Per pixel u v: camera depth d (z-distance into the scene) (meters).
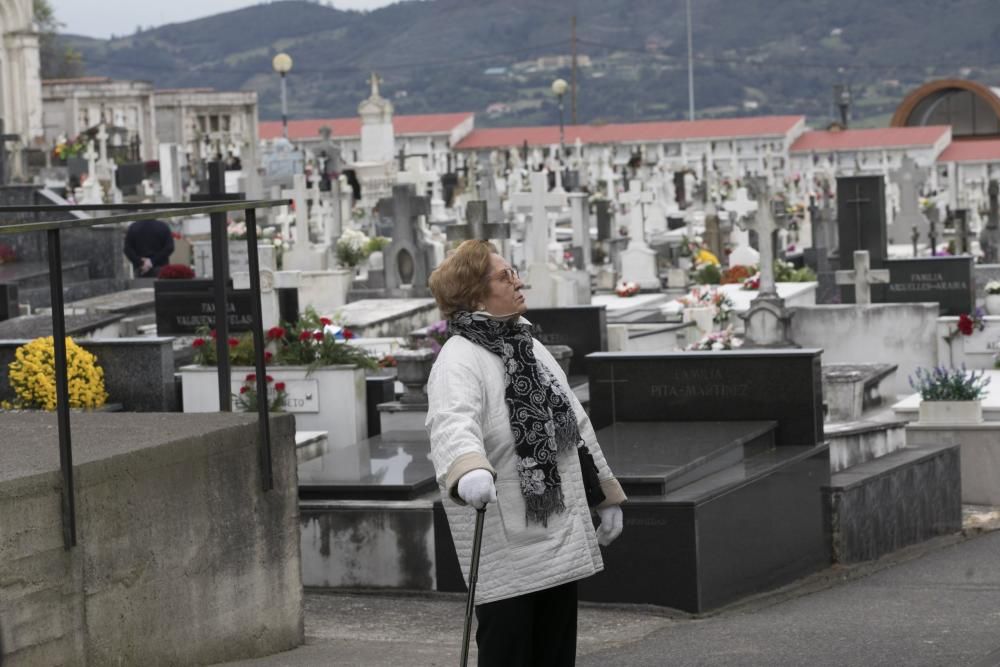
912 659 7.98
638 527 10.27
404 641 8.73
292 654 7.88
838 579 11.88
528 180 54.88
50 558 6.48
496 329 5.98
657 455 11.07
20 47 64.50
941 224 46.06
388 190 54.06
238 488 7.65
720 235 37.22
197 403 15.22
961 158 81.38
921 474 14.25
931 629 8.99
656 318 24.14
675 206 54.78
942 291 23.31
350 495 11.37
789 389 12.20
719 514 10.50
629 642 8.95
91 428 7.59
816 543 12.13
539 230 25.56
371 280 26.92
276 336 15.02
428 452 12.94
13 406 14.20
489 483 5.62
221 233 9.55
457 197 49.81
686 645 8.68
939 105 100.44
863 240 27.69
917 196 46.19
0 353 14.69
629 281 30.70
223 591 7.54
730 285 28.22
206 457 7.43
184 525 7.27
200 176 49.09
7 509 6.28
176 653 7.21
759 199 22.47
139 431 7.48
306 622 9.67
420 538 10.98
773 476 11.34
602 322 17.95
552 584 5.84
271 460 7.84
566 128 83.44
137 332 22.08
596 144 81.56
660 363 12.38
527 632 5.88
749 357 12.24
